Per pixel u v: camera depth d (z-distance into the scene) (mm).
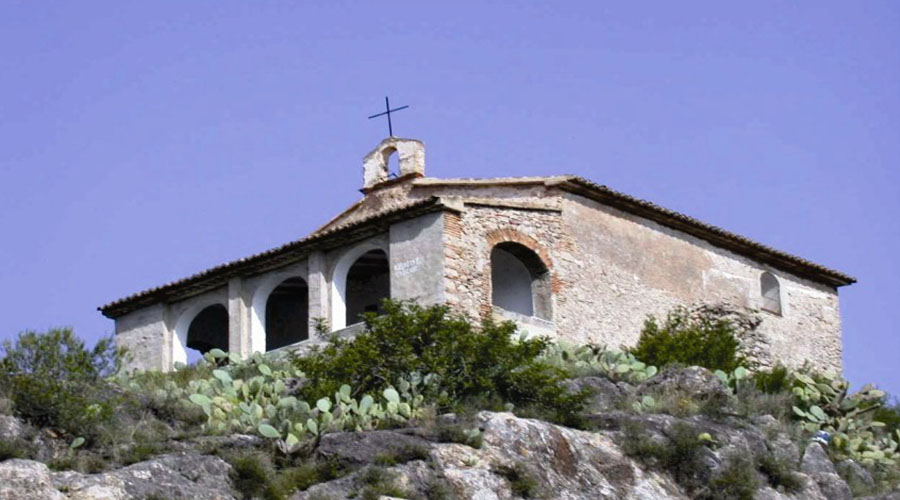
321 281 47344
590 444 37406
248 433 35375
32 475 30562
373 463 34312
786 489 39031
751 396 43188
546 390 39312
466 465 34906
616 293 49188
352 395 39000
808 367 48312
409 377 39062
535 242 47438
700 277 52188
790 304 55125
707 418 40625
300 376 40406
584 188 49156
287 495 33156
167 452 33625
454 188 50875
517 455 35812
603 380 41906
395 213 45781
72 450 32906
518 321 45969
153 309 51031
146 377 42406
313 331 46906
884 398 46375
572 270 48156
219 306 52344
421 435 35750
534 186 49031
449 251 45156
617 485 36688
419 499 33531
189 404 36969
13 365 34531
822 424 43125
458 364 39469
